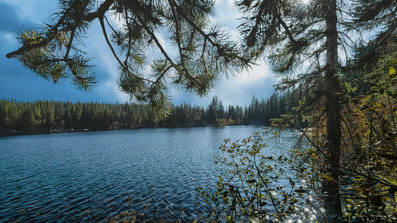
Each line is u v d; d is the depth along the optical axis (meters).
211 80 2.41
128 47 2.18
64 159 21.67
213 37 1.84
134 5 1.51
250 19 1.67
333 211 3.84
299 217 4.07
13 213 8.48
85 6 1.32
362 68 3.45
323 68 5.23
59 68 1.60
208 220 6.63
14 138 56.78
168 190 10.68
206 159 19.02
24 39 1.41
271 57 4.34
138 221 7.25
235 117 115.75
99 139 45.66
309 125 5.84
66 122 91.94
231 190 3.95
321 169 2.89
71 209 8.66
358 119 4.22
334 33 4.71
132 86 2.34
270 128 5.85
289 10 1.74
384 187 1.52
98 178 13.80
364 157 2.10
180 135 50.28
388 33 3.36
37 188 11.98
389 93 2.36
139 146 31.23
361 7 3.95
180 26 2.14
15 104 88.88
